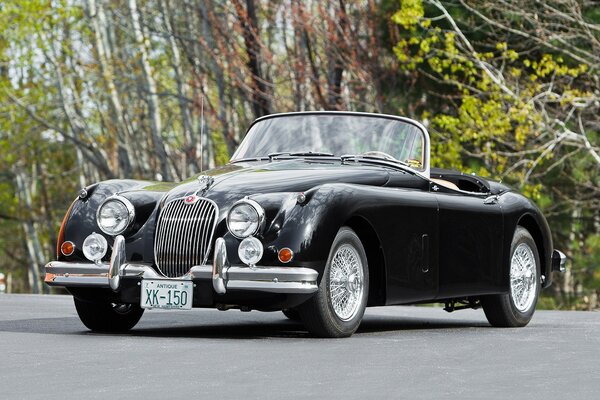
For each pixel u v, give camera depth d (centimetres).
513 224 2334
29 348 1716
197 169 7012
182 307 1895
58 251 2027
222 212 1909
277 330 2203
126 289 1950
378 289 2025
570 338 2014
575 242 6250
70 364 1507
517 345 1850
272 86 5762
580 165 5691
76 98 8144
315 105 5816
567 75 5631
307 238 1861
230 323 2417
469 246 2195
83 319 2084
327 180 1989
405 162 2211
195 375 1398
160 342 1830
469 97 5100
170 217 1944
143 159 7575
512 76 5459
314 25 5662
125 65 7106
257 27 5825
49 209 10606
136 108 7862
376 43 5719
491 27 5506
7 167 9781
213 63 6234
